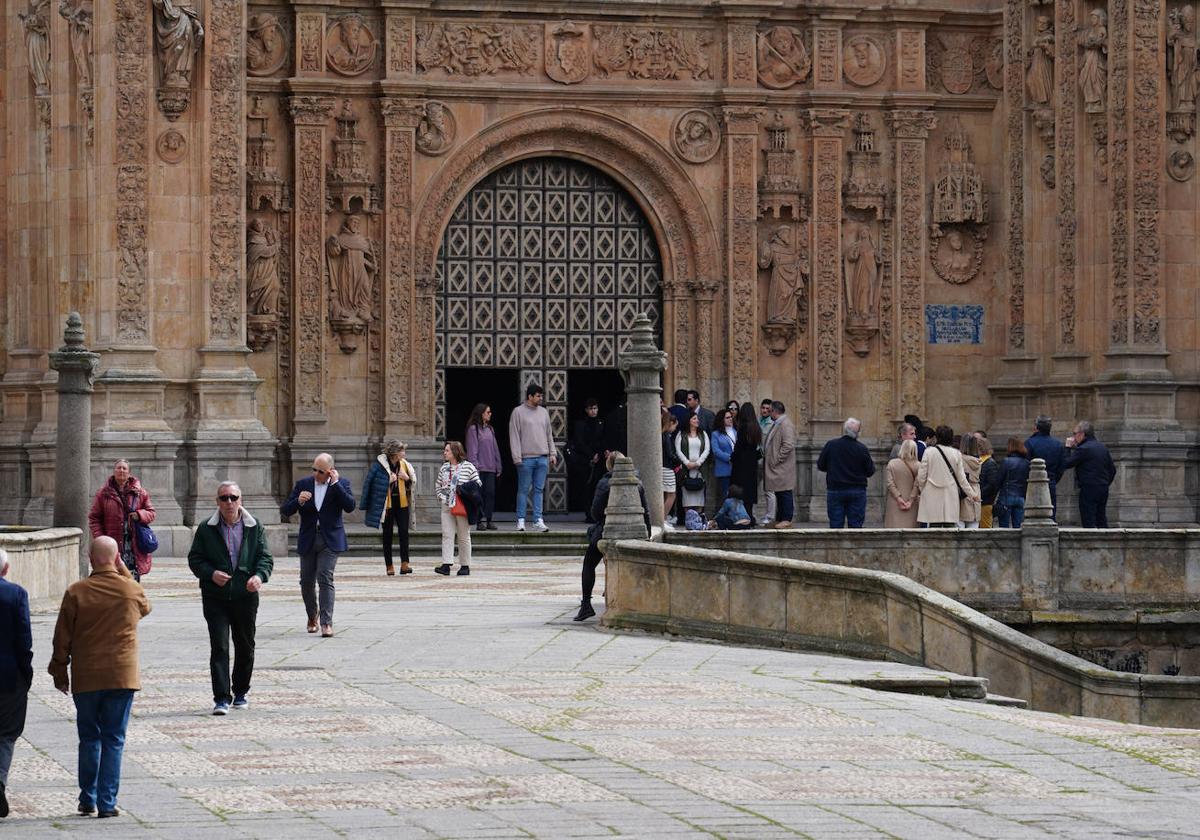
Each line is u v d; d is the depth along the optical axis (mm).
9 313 44469
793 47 49000
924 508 38531
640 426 34500
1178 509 44062
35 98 43750
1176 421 44500
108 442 41469
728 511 40250
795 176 49000
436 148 47562
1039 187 47344
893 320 49188
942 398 49375
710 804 17547
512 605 33031
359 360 47250
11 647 17500
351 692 23797
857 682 24531
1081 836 16375
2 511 43875
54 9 43125
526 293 48625
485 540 43344
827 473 40156
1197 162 44844
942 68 49406
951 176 49094
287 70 46875
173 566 39469
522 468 44156
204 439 42188
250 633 22656
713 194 48781
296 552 43000
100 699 17547
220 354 42688
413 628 29812
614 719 21891
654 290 49125
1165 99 44625
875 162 49250
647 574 29953
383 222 47344
